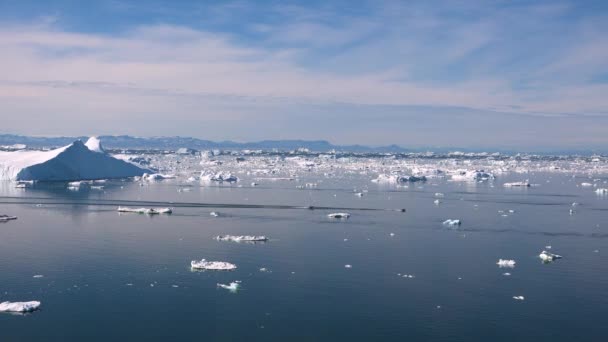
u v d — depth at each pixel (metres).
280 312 76.75
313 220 148.12
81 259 101.62
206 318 74.50
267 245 114.88
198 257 103.94
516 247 115.69
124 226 135.00
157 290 84.75
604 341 68.81
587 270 97.94
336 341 68.06
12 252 106.31
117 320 73.62
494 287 88.06
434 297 83.12
